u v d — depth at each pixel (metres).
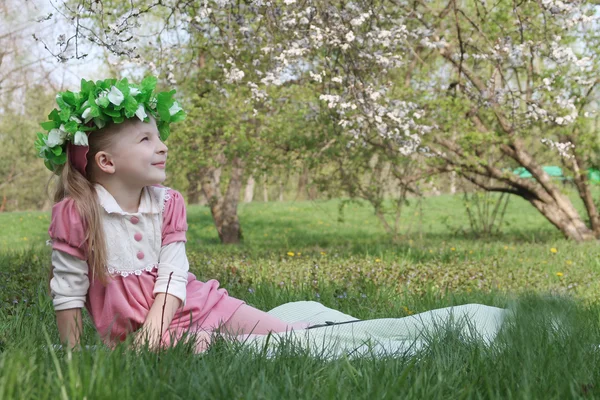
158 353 2.65
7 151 38.19
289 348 2.84
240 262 9.33
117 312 3.07
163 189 3.28
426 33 8.76
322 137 13.30
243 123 12.83
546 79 9.87
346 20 7.16
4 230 22.70
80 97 3.04
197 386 2.19
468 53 11.25
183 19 6.96
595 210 15.18
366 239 17.98
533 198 14.86
